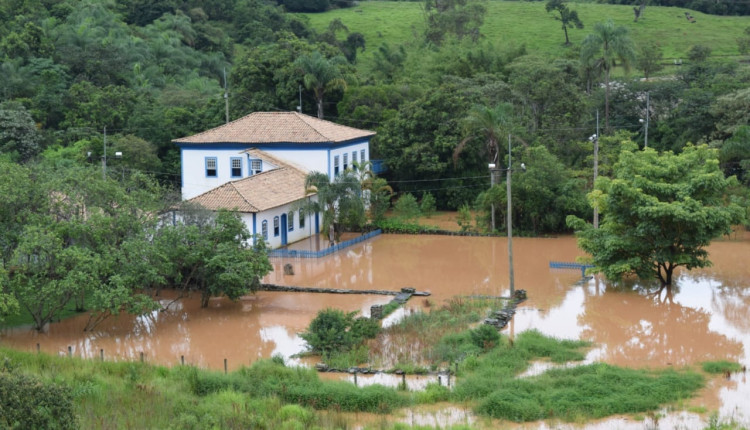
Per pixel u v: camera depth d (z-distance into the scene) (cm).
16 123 5988
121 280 3167
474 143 6038
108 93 7044
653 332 3173
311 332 3012
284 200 4866
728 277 4088
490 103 6612
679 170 3797
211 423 2189
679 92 6600
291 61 7219
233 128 5678
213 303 3712
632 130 6600
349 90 6906
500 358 2769
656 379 2541
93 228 3284
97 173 3922
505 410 2295
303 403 2416
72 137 6488
